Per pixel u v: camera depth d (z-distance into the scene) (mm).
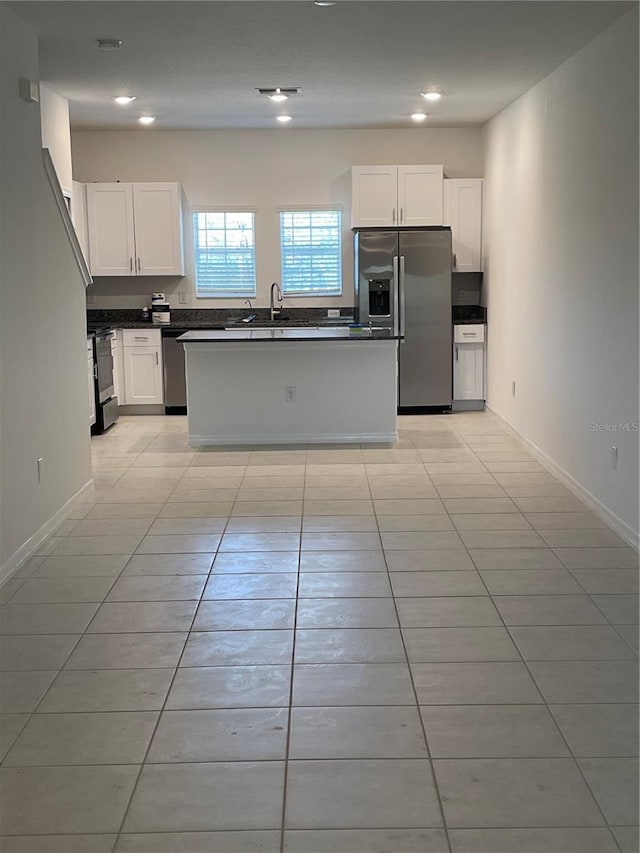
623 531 4461
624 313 4449
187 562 4172
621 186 4484
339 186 8539
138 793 2332
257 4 4250
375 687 2906
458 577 3912
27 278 4336
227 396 6871
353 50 5219
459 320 8180
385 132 8445
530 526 4664
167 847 2117
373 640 3273
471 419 7906
